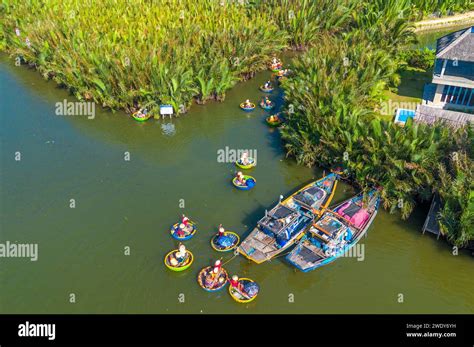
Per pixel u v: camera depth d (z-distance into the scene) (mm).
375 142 34719
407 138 34156
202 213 34781
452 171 31875
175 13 60312
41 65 56781
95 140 45062
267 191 37156
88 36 52656
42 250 31516
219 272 28734
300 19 63812
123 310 27203
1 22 65562
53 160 41594
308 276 29578
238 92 55062
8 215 34750
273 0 65750
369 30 56844
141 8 62000
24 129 46656
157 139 45438
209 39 53812
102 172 39906
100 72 47906
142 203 35969
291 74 52906
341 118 37938
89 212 35062
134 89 48344
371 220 32438
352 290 28594
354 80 43875
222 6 63875
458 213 29625
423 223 33094
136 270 29797
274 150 42844
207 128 47312
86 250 31469
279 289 28672
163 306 27438
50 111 50375
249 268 29844
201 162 41344
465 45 42562
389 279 29297
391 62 50094
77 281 29094
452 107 45750
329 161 38188
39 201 36250
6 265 30281
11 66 62656
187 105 50375
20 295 28156
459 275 29516
